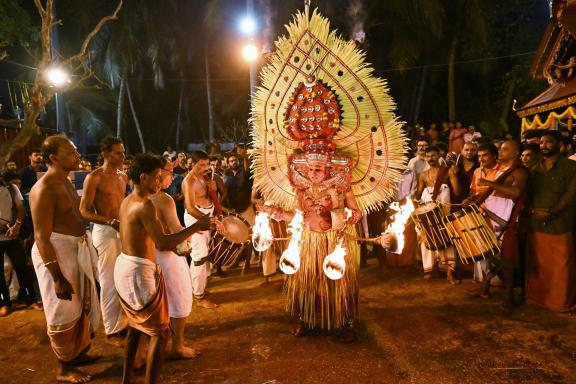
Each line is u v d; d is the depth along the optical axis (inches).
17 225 205.8
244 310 195.2
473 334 161.3
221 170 334.0
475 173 213.3
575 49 263.0
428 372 136.3
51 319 139.0
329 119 151.7
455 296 202.1
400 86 740.0
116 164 161.2
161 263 146.9
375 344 156.8
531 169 184.7
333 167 153.4
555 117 259.4
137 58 784.3
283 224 217.5
